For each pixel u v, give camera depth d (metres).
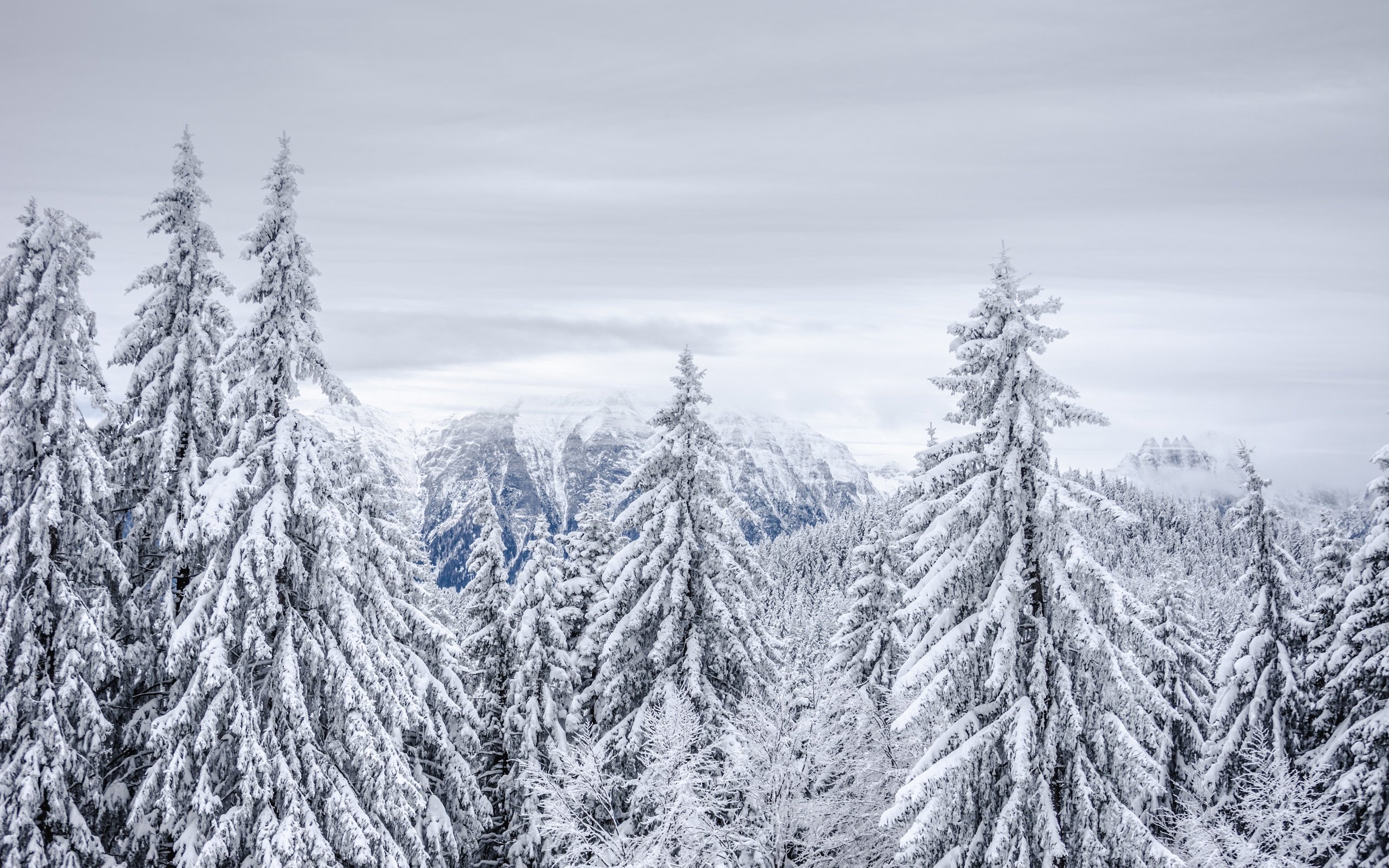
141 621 19.75
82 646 17.78
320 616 19.89
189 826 17.62
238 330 19.55
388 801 19.50
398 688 20.97
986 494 17.92
